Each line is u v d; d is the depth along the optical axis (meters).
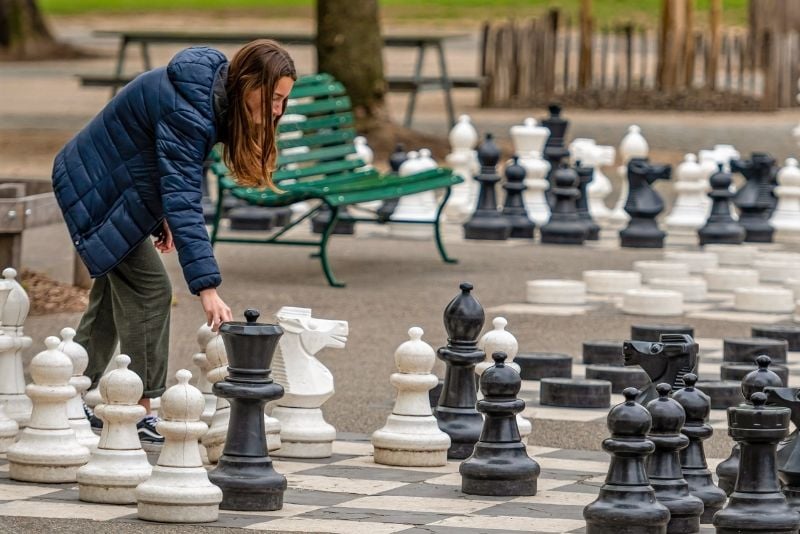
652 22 67.88
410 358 9.09
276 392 7.84
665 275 17.56
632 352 8.59
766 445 7.30
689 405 8.09
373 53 30.86
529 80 40.78
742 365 12.04
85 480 7.93
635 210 20.75
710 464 9.34
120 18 74.88
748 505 7.29
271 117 8.56
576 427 10.40
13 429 9.12
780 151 30.97
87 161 8.82
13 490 8.22
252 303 15.24
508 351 9.56
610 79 44.94
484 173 21.42
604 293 16.83
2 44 55.53
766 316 15.57
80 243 8.82
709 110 39.62
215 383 8.05
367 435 10.04
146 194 8.75
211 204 21.44
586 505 8.11
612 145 32.00
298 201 16.73
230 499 7.82
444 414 9.43
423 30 65.94
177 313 14.57
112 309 9.36
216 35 33.62
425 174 18.34
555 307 15.72
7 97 41.75
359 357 12.76
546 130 22.67
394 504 8.07
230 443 7.92
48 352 8.46
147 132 8.68
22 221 14.10
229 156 8.62
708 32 55.34
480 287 16.89
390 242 20.95
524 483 8.34
